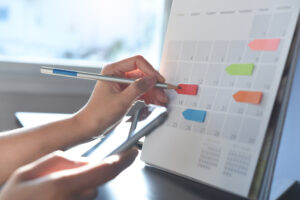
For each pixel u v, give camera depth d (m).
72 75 0.56
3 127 1.23
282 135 0.42
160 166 0.51
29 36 1.28
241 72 0.46
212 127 0.47
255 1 0.47
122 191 0.43
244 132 0.44
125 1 1.34
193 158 0.47
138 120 0.52
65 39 1.31
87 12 1.31
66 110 1.29
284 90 0.42
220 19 0.50
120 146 0.47
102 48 1.34
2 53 1.27
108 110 0.55
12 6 1.26
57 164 0.35
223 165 0.44
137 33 1.36
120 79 0.55
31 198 0.28
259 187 0.41
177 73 0.53
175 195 0.42
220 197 0.42
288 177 0.44
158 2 1.35
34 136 0.54
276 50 0.43
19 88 1.23
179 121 0.50
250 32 0.46
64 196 0.29
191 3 0.54
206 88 0.49
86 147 0.52
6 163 0.52
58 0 1.29
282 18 0.44
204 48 0.50
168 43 0.55
